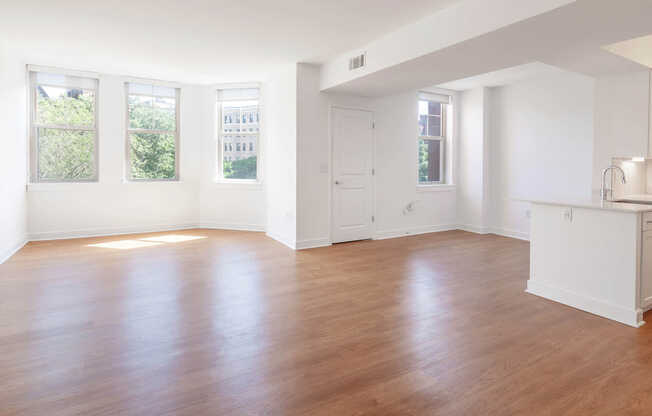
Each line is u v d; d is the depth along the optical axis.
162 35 4.34
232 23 3.95
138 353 2.45
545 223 3.57
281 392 2.04
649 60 4.02
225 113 6.97
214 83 6.81
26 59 5.33
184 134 6.86
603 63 3.94
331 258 5.02
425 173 7.04
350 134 5.97
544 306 3.34
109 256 4.95
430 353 2.49
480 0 3.21
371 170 6.23
